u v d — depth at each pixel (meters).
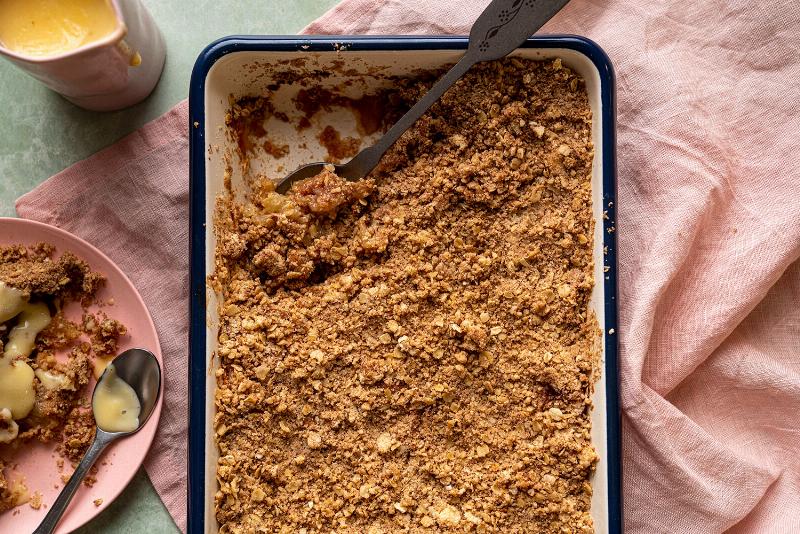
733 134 0.67
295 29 0.69
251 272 0.63
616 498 0.60
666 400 0.67
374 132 0.67
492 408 0.62
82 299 0.68
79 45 0.62
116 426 0.67
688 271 0.67
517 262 0.62
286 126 0.67
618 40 0.67
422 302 0.62
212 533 0.61
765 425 0.68
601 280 0.61
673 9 0.67
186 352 0.68
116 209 0.68
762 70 0.67
